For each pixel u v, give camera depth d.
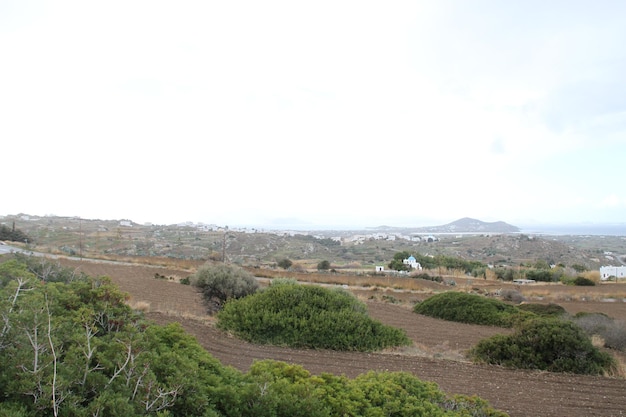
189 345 5.77
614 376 10.20
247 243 83.44
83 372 3.73
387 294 29.56
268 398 4.42
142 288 22.44
